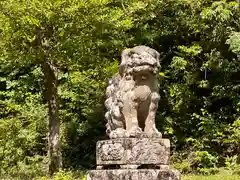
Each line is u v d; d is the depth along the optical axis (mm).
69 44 11078
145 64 6508
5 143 13805
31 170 13258
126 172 6137
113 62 12508
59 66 12430
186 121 15211
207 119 14281
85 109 15711
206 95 15852
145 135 6523
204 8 13945
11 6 10648
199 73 15492
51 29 11383
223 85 14859
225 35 14344
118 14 12031
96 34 11594
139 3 13844
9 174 13164
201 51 15297
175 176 6176
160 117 15086
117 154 6387
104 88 13961
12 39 11383
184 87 14898
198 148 14586
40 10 10672
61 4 10805
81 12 11039
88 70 12805
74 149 15703
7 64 14227
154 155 6312
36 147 15219
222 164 13977
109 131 7086
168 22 15180
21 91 15961
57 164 12133
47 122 14867
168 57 15797
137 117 6762
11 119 13906
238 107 14633
